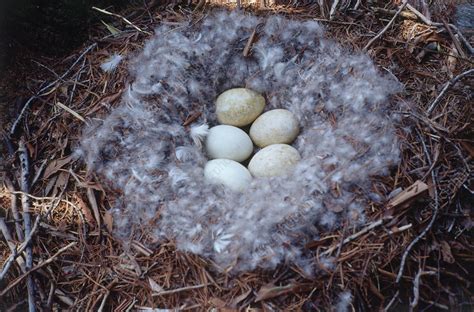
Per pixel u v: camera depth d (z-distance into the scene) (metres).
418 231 0.99
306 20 1.20
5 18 1.20
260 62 1.17
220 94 1.19
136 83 1.11
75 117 1.12
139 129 1.08
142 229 1.01
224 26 1.16
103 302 0.98
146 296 0.98
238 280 0.96
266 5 1.26
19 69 1.21
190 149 1.10
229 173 1.08
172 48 1.14
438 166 1.04
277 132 1.14
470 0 1.25
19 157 1.10
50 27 1.22
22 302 1.00
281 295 0.95
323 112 1.13
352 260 0.96
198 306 0.96
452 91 1.11
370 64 1.11
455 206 1.03
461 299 1.00
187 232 0.99
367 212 1.00
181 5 1.26
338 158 1.04
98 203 1.05
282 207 1.00
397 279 0.94
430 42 1.18
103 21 1.25
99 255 1.01
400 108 1.08
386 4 1.24
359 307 0.96
